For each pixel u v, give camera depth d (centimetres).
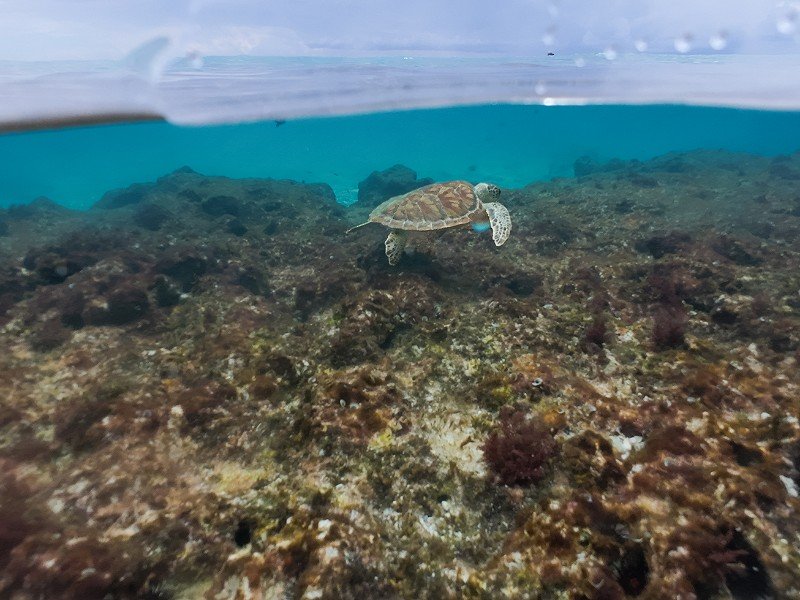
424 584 88
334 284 212
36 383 152
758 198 412
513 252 271
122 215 470
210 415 130
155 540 89
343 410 123
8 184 1148
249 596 81
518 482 106
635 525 88
